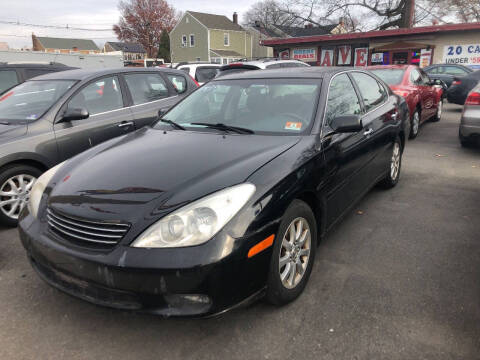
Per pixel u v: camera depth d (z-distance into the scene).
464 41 19.16
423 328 2.39
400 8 30.97
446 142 7.71
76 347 2.33
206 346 2.30
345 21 35.16
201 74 11.58
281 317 2.52
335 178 3.09
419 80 8.33
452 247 3.41
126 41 70.62
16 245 3.66
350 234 3.71
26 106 4.61
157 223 2.11
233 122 3.33
